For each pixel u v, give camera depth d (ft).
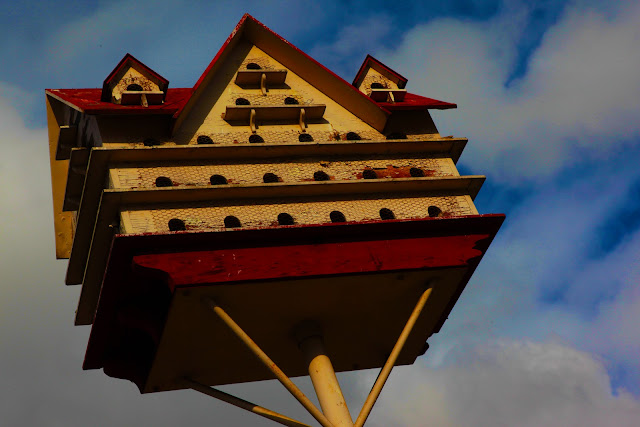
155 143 70.03
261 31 77.41
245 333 62.69
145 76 73.77
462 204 70.90
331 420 64.44
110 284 64.49
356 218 68.80
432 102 77.61
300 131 74.08
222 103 74.49
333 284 64.95
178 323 64.59
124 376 71.51
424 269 65.82
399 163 72.84
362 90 77.92
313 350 67.67
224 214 66.74
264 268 63.21
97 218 65.67
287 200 68.59
